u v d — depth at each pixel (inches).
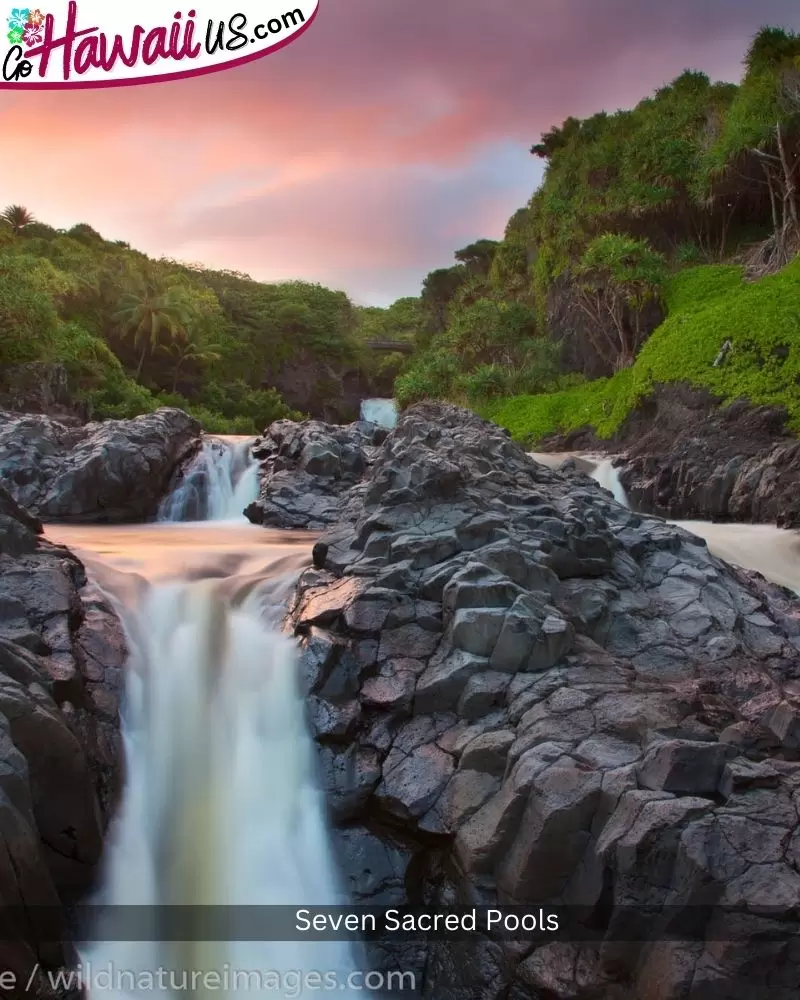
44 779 281.1
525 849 271.6
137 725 351.9
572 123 2517.2
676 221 1849.2
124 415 1908.2
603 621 405.7
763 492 943.0
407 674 350.9
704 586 457.1
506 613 351.6
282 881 323.6
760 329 1152.2
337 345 3216.0
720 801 257.9
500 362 2023.9
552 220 2007.9
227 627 403.9
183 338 2682.1
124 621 387.5
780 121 1526.8
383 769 328.5
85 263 2768.2
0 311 1614.2
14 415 959.6
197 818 341.1
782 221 1683.1
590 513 475.8
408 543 413.4
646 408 1285.7
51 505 796.0
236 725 362.3
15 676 297.7
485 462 573.3
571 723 302.2
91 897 298.4
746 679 382.0
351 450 842.8
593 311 1710.1
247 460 971.3
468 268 3041.3
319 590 405.7
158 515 878.4
